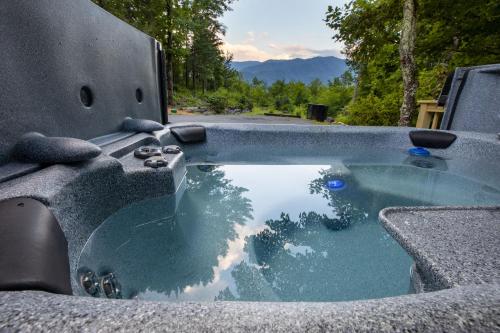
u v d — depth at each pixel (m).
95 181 1.32
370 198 2.31
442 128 3.92
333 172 2.98
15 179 1.08
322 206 2.13
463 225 0.93
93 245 1.26
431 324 0.38
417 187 2.57
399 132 3.64
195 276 1.23
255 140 3.70
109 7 12.48
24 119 1.38
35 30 1.48
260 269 1.30
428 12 5.65
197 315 0.40
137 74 2.89
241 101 20.61
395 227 0.92
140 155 1.89
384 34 6.59
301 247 1.53
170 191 1.81
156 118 3.40
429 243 0.82
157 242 1.50
